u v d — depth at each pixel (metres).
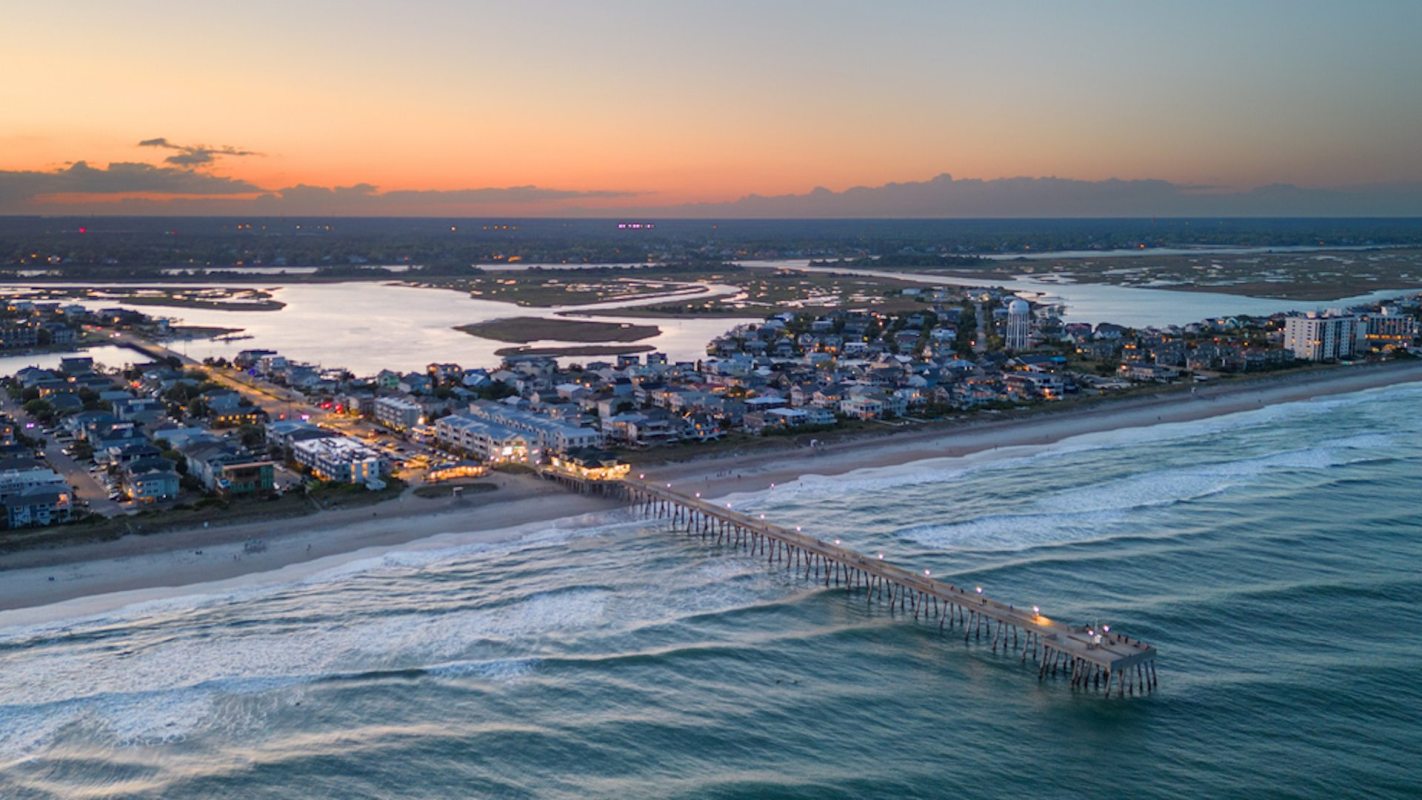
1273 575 127.81
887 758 88.00
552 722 93.12
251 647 107.06
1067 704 97.12
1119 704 96.88
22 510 142.12
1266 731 91.81
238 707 95.00
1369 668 102.75
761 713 95.25
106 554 133.00
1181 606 118.12
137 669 101.88
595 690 99.12
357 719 93.31
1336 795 82.31
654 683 100.75
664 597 123.00
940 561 133.88
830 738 91.19
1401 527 146.00
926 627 114.69
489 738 90.31
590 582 127.38
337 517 150.25
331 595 121.62
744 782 84.19
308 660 104.38
